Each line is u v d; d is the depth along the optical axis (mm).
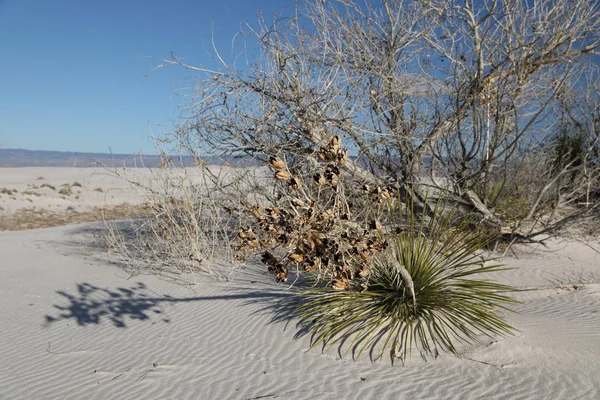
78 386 4625
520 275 7836
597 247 9484
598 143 9844
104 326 6426
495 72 8859
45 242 14406
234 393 4277
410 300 5426
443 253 5910
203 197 9430
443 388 4148
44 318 6988
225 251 9555
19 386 4715
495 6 8578
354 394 4145
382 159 9281
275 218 3766
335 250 3822
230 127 8258
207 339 5605
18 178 48438
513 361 4492
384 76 8461
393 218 6000
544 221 10094
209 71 7875
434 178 9328
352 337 5164
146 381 4633
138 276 8984
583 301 6324
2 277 9883
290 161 8250
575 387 3949
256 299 6863
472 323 5141
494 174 10008
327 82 8156
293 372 4617
